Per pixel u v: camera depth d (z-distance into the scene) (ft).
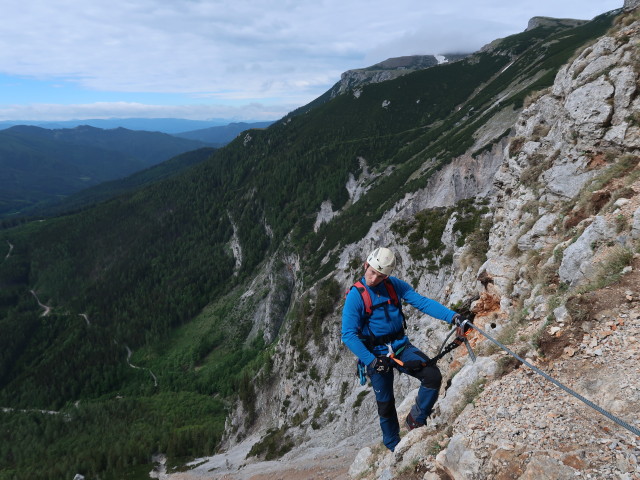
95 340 614.75
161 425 408.05
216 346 560.61
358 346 17.51
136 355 578.66
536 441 14.93
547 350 21.65
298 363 183.83
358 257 193.36
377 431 85.40
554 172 52.31
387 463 25.70
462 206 136.36
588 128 49.85
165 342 596.70
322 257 457.27
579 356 19.86
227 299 654.94
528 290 37.55
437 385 18.80
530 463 13.61
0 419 482.69
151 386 508.53
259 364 405.18
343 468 67.51
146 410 447.01
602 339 20.10
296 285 506.48
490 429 16.80
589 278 26.81
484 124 431.02
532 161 63.52
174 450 334.85
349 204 631.15
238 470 143.33
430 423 23.00
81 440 403.54
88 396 512.63
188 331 611.06
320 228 606.14
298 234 620.08
